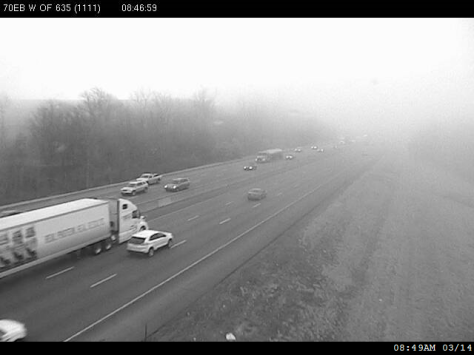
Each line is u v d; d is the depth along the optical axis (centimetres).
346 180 5847
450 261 2623
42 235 1897
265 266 2123
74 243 2091
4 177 4766
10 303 1591
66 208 2125
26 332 1350
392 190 5422
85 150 5725
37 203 4009
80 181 5338
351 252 2647
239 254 2305
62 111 5969
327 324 1611
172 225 3003
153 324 1430
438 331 1653
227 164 8081
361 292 2005
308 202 4097
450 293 2080
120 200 2492
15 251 1761
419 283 2197
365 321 1688
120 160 6322
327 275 2167
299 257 2356
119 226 2486
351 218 3575
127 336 1338
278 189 4922
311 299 1822
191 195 4462
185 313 1522
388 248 2814
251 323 1509
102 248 2334
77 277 1898
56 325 1406
